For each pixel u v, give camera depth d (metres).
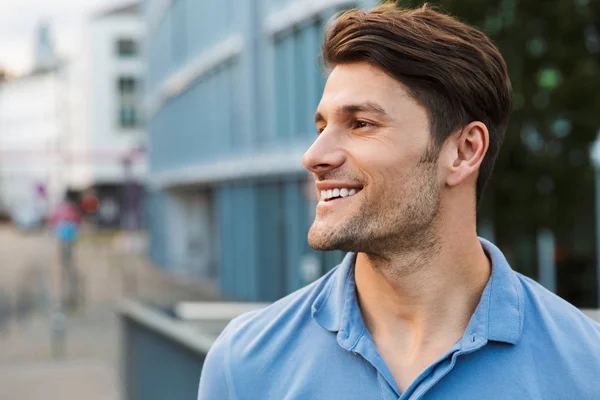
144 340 3.87
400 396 1.08
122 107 49.72
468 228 1.17
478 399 1.07
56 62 56.12
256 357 1.21
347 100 1.12
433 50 1.11
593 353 1.11
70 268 18.81
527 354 1.10
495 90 1.16
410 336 1.16
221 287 20.25
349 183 1.12
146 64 34.41
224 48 18.64
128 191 35.78
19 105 62.69
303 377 1.15
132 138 49.81
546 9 6.60
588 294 7.52
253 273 17.27
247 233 17.61
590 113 6.54
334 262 13.19
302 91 14.05
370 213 1.12
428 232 1.13
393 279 1.15
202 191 26.75
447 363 1.09
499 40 6.54
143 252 35.03
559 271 7.57
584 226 6.95
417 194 1.11
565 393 1.08
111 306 17.81
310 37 13.57
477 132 1.15
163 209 28.67
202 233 26.88
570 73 6.62
